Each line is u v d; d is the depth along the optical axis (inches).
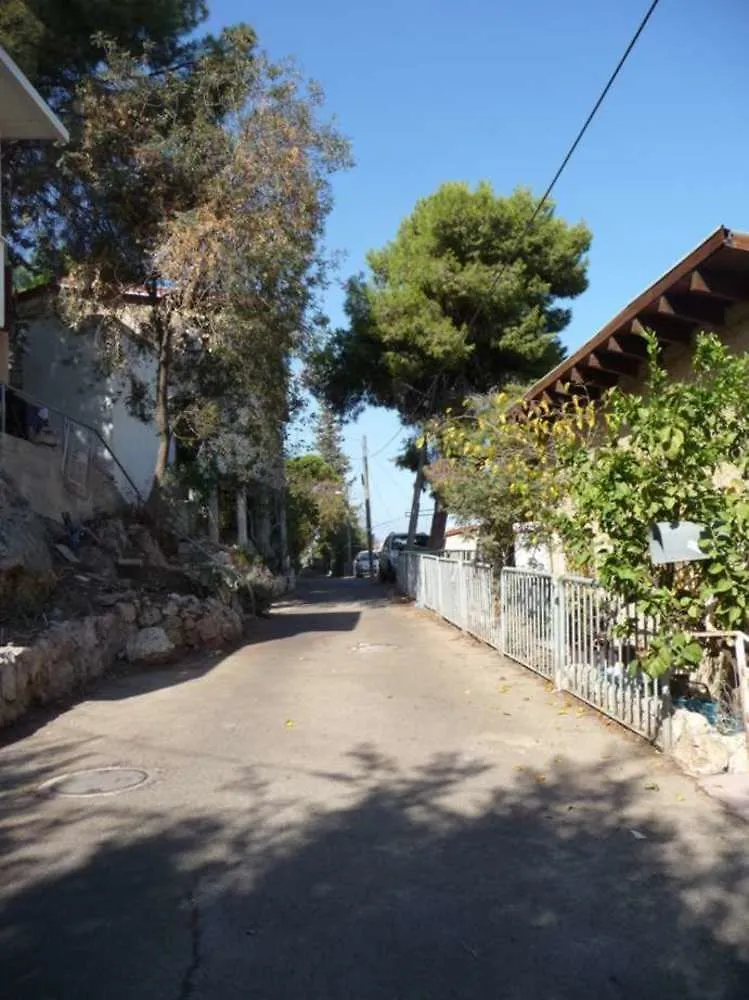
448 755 280.8
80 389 861.8
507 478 477.4
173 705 369.4
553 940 159.3
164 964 152.2
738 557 241.3
